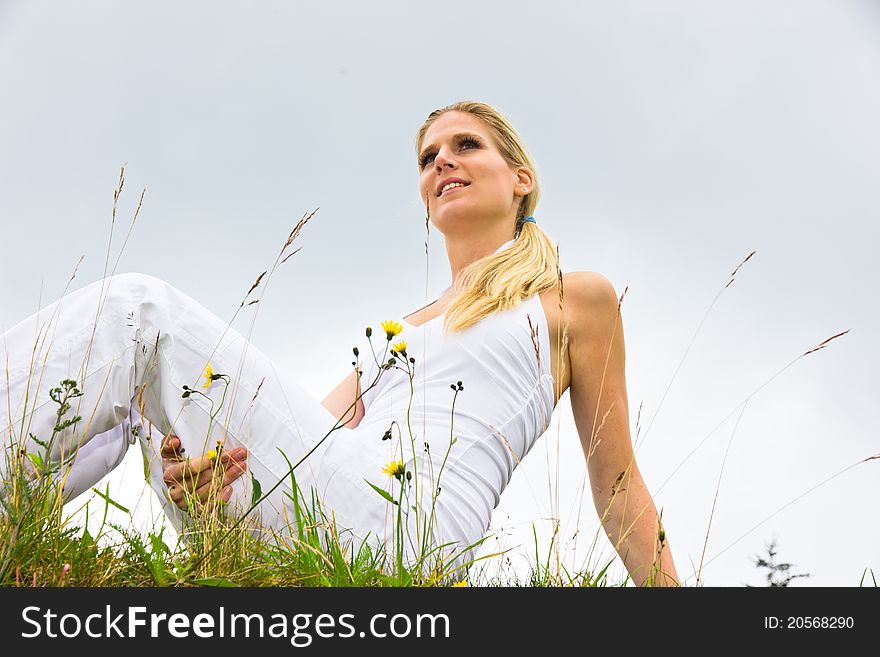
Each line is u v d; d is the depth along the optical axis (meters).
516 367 2.55
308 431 2.25
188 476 2.16
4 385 2.05
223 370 2.24
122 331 2.18
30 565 1.67
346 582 1.79
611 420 2.68
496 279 2.70
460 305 2.65
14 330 2.14
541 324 2.63
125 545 1.83
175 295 2.28
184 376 2.23
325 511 2.18
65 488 2.26
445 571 1.98
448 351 2.58
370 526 2.17
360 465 2.24
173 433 2.24
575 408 2.77
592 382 2.70
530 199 3.23
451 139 3.19
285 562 1.90
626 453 2.65
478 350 2.55
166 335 2.22
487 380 2.52
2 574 1.62
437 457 2.35
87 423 2.10
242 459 2.21
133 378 2.24
